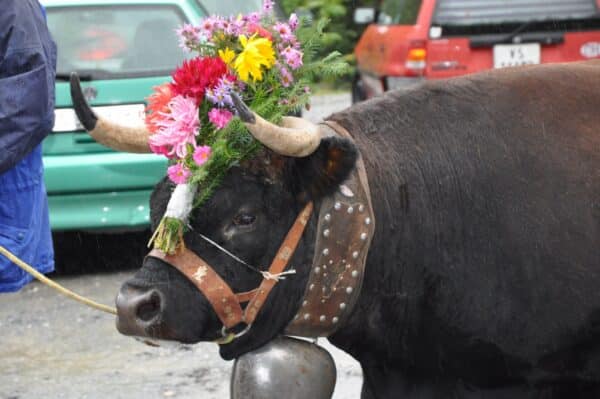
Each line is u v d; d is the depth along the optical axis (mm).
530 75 7980
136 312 6965
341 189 7305
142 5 15914
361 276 7375
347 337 7777
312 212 7285
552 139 7723
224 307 7113
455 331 7789
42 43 8898
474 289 7703
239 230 7117
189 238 7090
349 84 34375
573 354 7828
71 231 16266
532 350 7777
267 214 7168
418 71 20906
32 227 9258
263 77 7391
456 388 8070
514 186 7648
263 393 7480
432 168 7695
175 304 6996
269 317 7289
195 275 7043
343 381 11633
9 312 14531
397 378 8070
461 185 7684
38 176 9305
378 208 7512
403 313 7750
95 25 15766
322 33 7602
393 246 7602
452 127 7777
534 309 7680
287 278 7254
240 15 7609
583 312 7676
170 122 7070
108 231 16219
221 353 7473
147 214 15469
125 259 16531
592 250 7621
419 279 7703
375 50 23781
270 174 7160
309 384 7543
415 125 7805
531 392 8031
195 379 12055
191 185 7012
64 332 13719
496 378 7973
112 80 15320
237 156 7047
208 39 7496
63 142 15180
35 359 12844
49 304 14789
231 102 6984
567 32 20719
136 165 15164
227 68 7293
